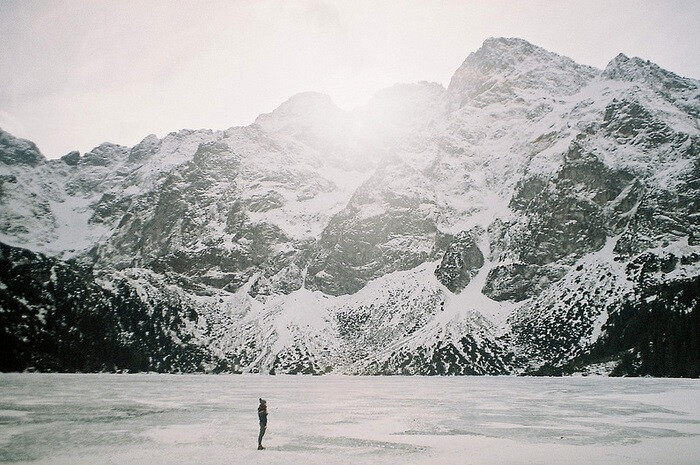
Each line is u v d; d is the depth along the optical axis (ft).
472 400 255.70
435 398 265.75
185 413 210.59
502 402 246.88
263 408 143.02
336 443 148.77
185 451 137.08
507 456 129.90
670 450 136.67
